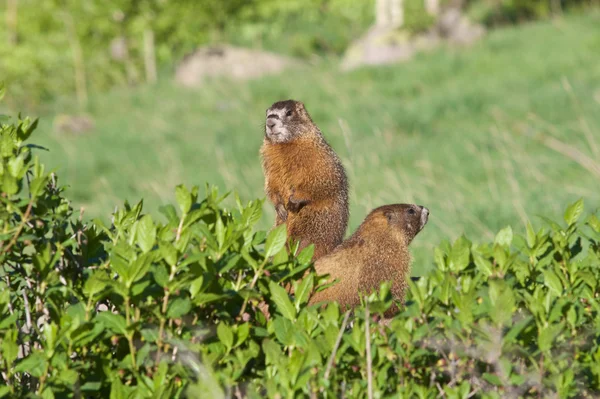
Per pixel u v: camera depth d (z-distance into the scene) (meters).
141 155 44.94
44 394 7.29
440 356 7.82
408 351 7.56
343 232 14.77
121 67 74.31
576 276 8.66
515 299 7.89
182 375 7.44
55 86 71.75
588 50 53.06
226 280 8.26
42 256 8.07
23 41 73.81
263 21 80.00
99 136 52.12
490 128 39.25
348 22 79.94
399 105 46.12
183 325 7.75
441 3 69.88
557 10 69.50
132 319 7.80
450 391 7.38
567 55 52.28
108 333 7.62
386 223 12.58
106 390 7.76
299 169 14.45
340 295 12.10
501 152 33.66
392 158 35.50
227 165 38.84
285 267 8.55
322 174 14.45
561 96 42.25
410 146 37.34
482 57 55.56
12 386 7.52
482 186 28.98
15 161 8.24
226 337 7.66
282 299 7.97
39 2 73.12
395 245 12.51
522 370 7.70
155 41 75.69
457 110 44.47
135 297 7.60
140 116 56.50
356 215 23.45
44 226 8.49
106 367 7.62
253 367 8.05
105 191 36.78
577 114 39.62
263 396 7.75
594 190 25.75
